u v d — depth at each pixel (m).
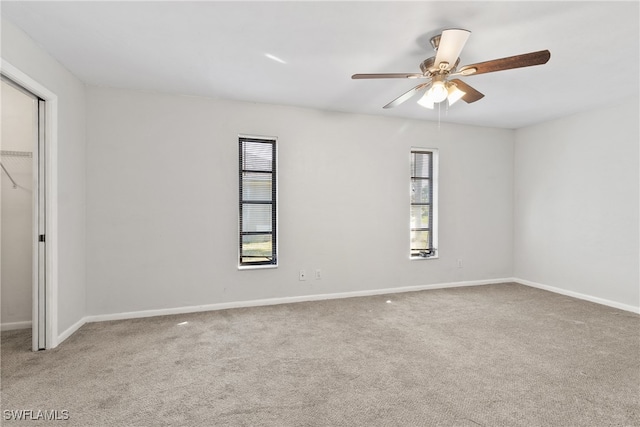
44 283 2.70
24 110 3.22
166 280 3.61
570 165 4.40
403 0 1.98
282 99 3.81
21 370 2.34
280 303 4.03
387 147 4.50
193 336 2.99
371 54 2.69
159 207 3.58
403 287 4.61
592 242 4.14
